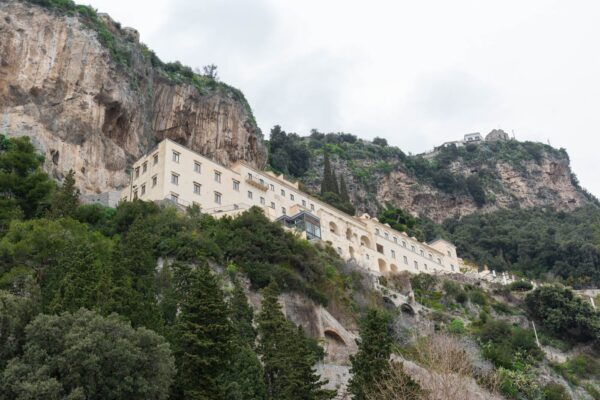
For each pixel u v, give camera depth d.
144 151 100.69
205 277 44.75
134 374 34.00
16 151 68.06
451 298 90.12
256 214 71.38
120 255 47.19
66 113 87.44
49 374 32.09
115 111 95.00
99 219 65.94
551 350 86.69
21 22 89.81
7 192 63.22
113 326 34.75
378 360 44.69
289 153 172.25
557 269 141.25
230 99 120.25
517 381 70.44
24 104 84.62
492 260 149.88
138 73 105.44
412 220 141.50
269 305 49.97
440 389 42.34
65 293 40.41
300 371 42.69
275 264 65.12
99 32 97.31
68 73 90.12
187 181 78.44
